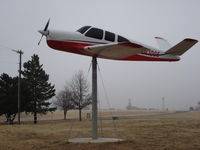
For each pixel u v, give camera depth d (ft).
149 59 49.14
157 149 35.29
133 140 44.09
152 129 65.31
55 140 46.29
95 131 42.55
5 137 51.11
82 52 43.01
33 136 53.42
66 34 40.68
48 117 194.59
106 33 42.60
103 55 42.98
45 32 40.34
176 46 45.55
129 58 47.91
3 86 118.93
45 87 128.36
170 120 101.40
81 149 35.12
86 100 131.75
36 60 130.62
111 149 34.86
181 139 45.65
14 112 117.08
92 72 43.11
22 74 131.13
